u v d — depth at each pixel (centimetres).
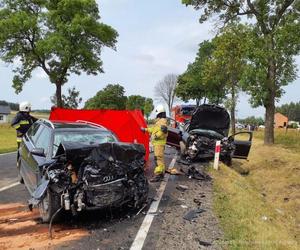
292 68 2625
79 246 606
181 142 1580
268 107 2695
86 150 690
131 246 609
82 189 679
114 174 704
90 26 4156
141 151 753
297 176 1677
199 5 2847
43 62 4266
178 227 706
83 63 4281
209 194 987
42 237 645
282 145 2708
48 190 689
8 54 4109
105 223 720
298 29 2388
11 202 865
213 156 1561
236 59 2941
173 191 992
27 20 3966
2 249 590
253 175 1827
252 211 886
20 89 4319
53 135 812
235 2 2759
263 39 2523
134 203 773
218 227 715
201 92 5584
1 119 9169
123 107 9275
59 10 4097
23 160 923
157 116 1129
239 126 8000
